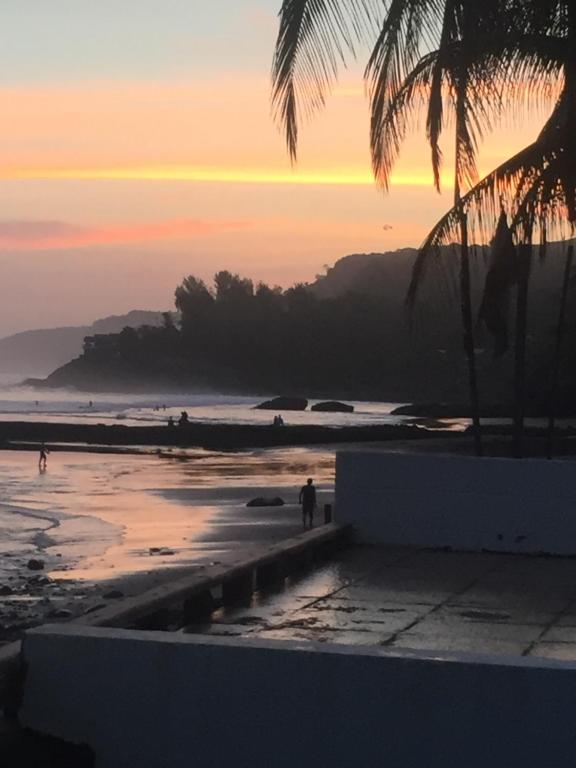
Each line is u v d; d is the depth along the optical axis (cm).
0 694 547
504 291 1486
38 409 15025
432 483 1285
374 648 518
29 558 2367
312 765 510
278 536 2656
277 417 9525
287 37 1162
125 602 817
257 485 4306
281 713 515
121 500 3753
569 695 473
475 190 1458
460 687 489
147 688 535
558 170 1366
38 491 4134
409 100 1438
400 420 11850
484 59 1320
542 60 1318
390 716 498
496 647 827
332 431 7969
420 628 891
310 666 512
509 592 1038
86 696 543
